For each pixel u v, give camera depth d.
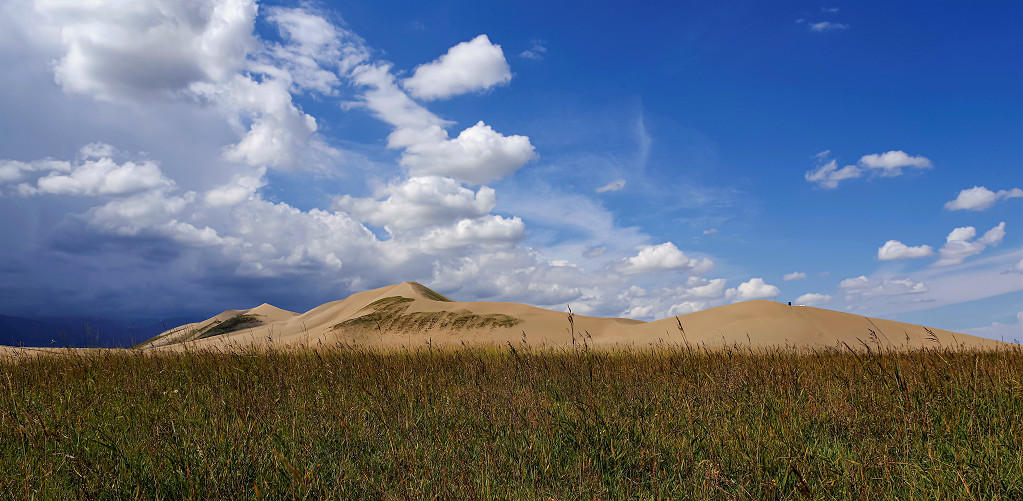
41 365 9.65
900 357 9.28
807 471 4.15
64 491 3.95
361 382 7.60
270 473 4.11
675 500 3.88
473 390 7.04
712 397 6.30
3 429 5.25
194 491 3.82
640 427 5.23
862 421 5.54
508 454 4.67
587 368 8.30
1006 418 5.56
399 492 3.82
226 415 5.57
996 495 3.77
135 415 6.07
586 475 4.18
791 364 8.53
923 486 4.00
